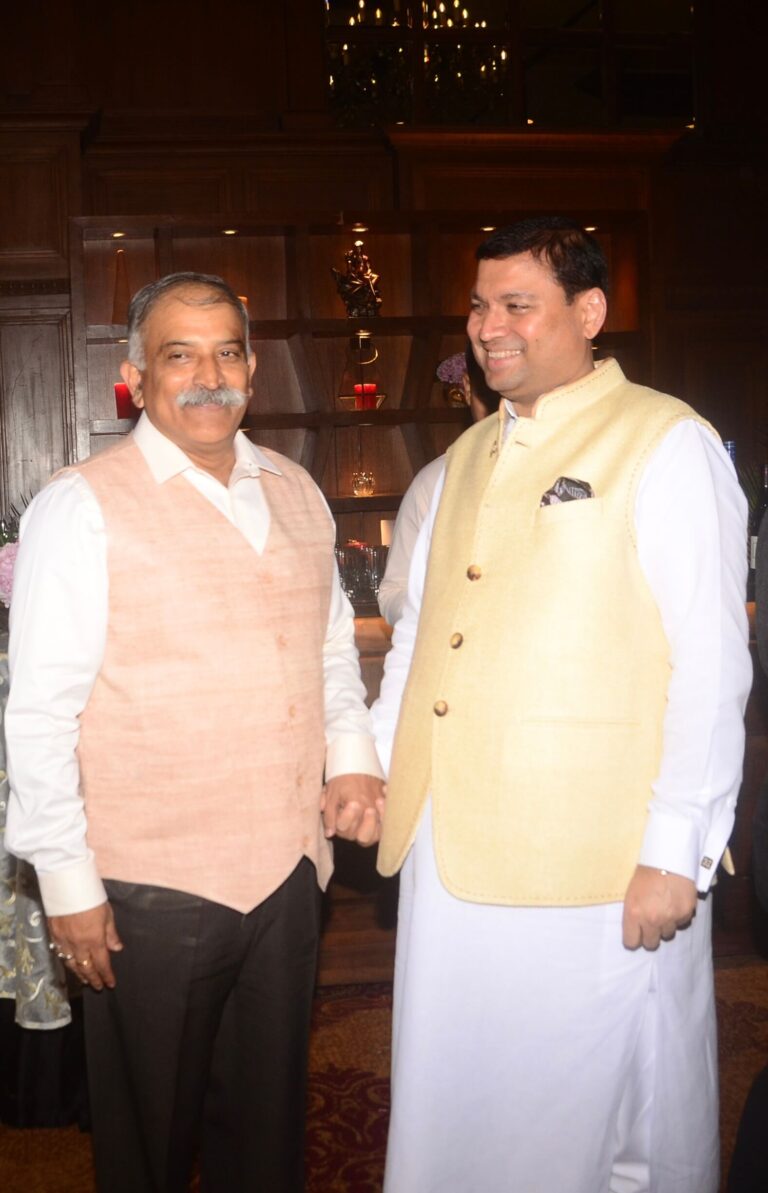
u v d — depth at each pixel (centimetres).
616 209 481
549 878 160
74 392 453
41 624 161
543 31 509
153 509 167
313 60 490
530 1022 166
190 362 167
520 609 163
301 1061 179
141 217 445
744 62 522
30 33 477
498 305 169
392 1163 173
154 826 165
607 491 162
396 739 180
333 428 466
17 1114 243
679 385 517
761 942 324
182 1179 174
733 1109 244
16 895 232
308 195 489
